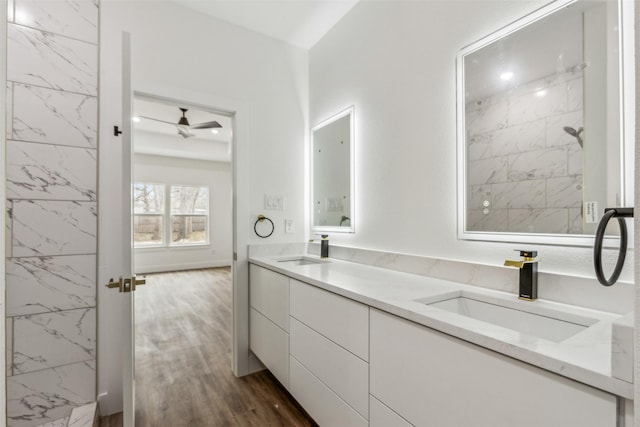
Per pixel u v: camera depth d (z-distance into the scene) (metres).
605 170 0.99
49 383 1.63
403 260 1.70
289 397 1.92
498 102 1.30
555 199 1.11
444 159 1.52
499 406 0.75
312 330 1.52
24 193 1.59
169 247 6.61
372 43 1.99
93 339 1.73
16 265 1.57
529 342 0.72
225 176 7.36
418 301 1.13
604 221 0.82
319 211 2.50
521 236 1.21
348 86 2.20
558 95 1.11
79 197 1.71
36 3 1.62
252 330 2.23
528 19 1.20
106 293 1.77
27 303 1.59
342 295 1.31
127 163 1.21
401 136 1.77
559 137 1.10
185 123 4.04
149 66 1.95
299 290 1.64
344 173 2.22
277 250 2.42
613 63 0.98
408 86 1.73
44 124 1.63
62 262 1.67
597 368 0.59
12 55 1.56
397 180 1.79
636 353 0.45
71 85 1.69
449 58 1.50
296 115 2.60
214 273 6.32
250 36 2.39
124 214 1.20
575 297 1.03
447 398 0.87
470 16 1.41
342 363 1.31
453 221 1.48
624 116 0.95
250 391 1.99
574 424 0.62
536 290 1.11
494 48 1.31
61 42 1.67
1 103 0.44
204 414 1.74
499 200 1.29
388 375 1.08
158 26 1.99
